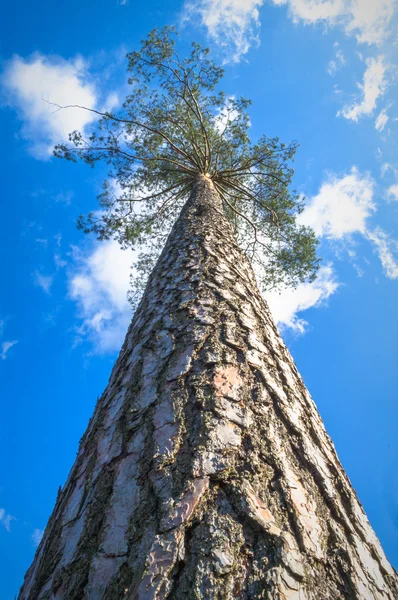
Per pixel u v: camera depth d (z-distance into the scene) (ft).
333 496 4.76
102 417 5.94
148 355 6.47
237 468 4.29
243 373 5.80
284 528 3.89
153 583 3.31
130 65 23.24
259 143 24.08
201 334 6.44
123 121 21.86
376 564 4.41
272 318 8.93
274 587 3.30
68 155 23.07
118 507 4.16
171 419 4.90
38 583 4.32
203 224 12.50
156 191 26.30
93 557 3.79
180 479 4.13
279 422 5.30
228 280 8.78
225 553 3.47
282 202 24.91
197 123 25.25
